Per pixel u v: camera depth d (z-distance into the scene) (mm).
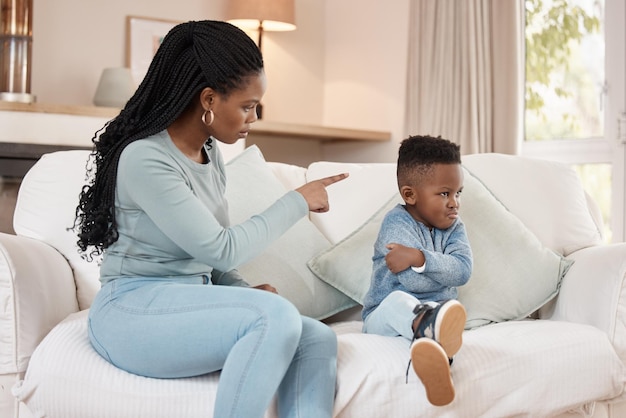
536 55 4027
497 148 3941
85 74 4316
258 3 4367
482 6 3965
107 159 1735
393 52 4645
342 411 1654
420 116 4254
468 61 4000
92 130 3746
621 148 3686
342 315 2404
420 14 4246
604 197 3771
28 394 1687
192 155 1812
